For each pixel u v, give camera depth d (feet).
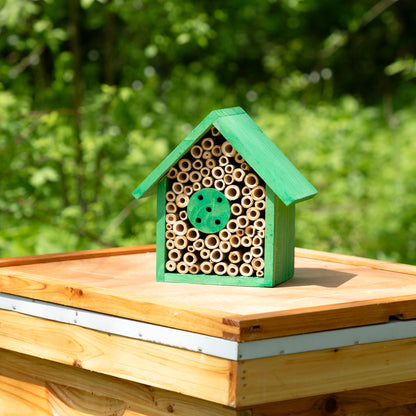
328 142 22.15
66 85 20.92
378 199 21.53
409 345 6.79
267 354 5.94
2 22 18.04
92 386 7.31
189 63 25.32
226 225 7.70
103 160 19.17
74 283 7.29
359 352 6.48
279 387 6.04
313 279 8.10
